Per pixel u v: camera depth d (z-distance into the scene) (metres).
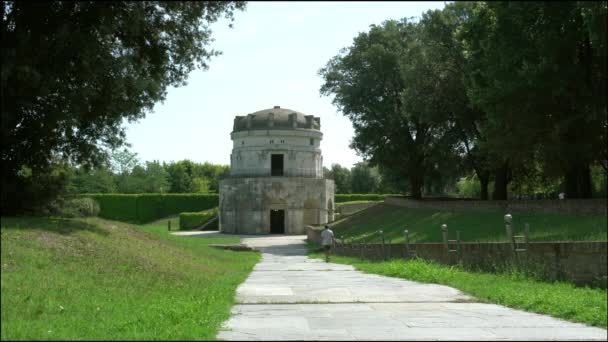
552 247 19.61
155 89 23.72
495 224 35.19
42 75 20.56
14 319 10.77
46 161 24.22
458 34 37.44
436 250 25.17
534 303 12.85
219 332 9.94
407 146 59.19
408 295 15.19
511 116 33.34
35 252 15.50
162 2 22.89
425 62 46.38
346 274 23.28
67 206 24.69
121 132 25.95
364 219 60.62
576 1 30.09
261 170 84.62
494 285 16.53
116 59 22.44
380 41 60.78
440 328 10.30
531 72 30.56
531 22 32.31
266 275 22.98
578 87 30.97
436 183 68.12
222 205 83.75
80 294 13.27
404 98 49.25
